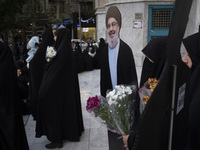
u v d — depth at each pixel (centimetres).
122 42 250
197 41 117
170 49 80
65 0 2375
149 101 83
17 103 265
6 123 242
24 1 1519
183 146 110
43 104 318
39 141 355
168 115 90
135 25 913
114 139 244
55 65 315
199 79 120
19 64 554
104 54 262
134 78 251
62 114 325
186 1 76
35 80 402
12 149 244
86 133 371
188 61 122
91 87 685
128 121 183
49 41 404
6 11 1404
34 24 1794
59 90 317
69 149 321
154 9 902
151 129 86
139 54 934
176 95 93
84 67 981
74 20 2795
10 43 1688
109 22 247
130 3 908
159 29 916
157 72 174
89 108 193
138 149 86
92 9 2919
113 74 259
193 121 114
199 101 114
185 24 84
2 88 242
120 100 181
